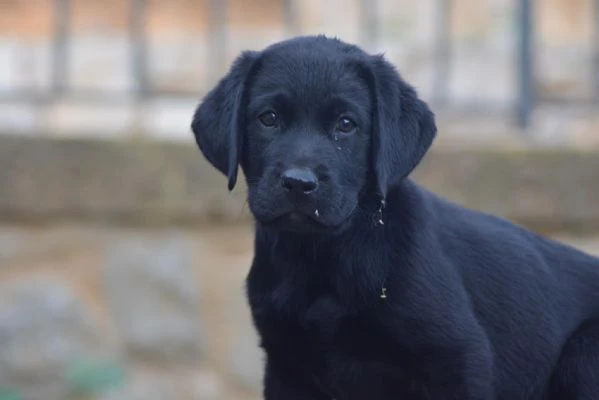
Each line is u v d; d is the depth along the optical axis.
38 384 9.54
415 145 6.99
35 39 12.25
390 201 6.98
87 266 9.66
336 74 6.92
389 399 7.12
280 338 7.08
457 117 10.75
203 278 9.67
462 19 12.40
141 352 9.61
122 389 9.55
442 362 6.83
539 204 9.78
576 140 10.39
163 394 9.55
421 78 11.94
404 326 6.82
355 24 12.48
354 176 6.88
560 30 12.53
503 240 7.36
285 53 7.03
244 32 12.51
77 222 9.66
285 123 6.89
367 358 6.97
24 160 9.58
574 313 7.33
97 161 9.61
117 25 12.89
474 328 6.90
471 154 9.71
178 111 11.34
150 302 9.65
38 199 9.60
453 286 6.95
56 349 9.55
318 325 6.94
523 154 9.74
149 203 9.65
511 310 7.17
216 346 9.65
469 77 11.95
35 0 13.04
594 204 9.82
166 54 11.88
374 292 6.84
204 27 13.15
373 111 6.96
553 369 7.24
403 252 6.89
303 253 6.96
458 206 7.52
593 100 11.34
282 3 13.09
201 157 9.65
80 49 11.84
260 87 6.98
